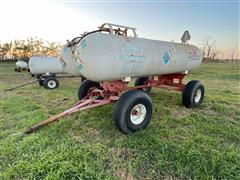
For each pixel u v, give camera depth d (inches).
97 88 163.8
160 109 165.5
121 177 80.5
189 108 174.7
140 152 97.0
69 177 78.2
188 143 105.5
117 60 108.7
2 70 690.2
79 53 110.1
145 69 130.3
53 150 97.7
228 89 292.4
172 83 191.8
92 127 127.9
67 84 330.3
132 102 112.2
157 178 80.7
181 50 162.7
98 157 92.7
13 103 190.1
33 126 122.0
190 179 79.7
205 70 682.8
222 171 82.8
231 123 141.6
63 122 133.2
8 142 106.5
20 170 82.2
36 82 343.9
